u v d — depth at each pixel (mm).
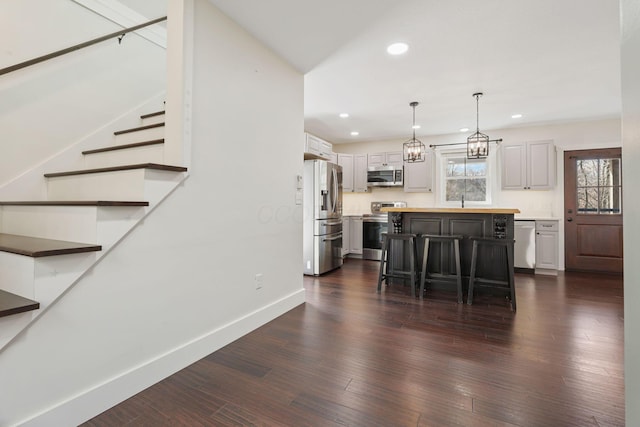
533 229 4848
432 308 3162
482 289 3693
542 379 1850
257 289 2684
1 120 2105
